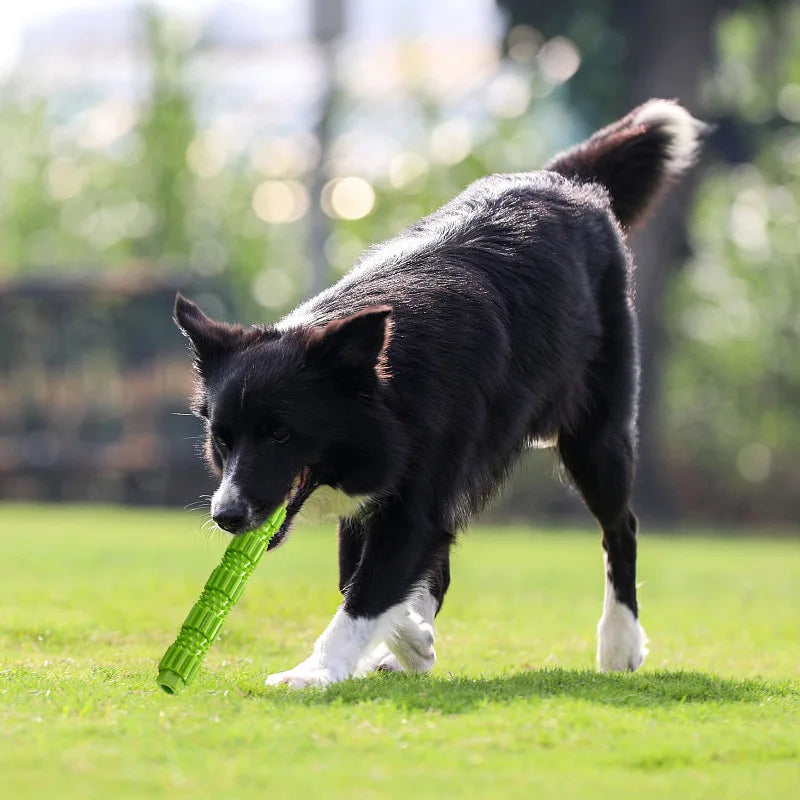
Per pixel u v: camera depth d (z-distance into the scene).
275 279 48.84
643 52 34.28
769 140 36.47
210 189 49.28
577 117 36.62
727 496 40.94
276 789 5.41
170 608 12.24
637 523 9.89
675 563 20.58
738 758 6.12
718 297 46.69
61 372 35.09
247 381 7.85
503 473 8.93
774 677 9.05
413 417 8.12
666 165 10.91
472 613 12.56
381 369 8.00
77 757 5.82
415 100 46.50
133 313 34.81
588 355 9.40
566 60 35.97
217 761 5.79
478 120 46.47
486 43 47.38
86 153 50.53
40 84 51.25
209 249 48.91
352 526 8.63
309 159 43.31
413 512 8.20
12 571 15.78
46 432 35.22
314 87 46.06
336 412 7.95
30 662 8.98
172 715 6.61
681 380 44.97
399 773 5.67
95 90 50.94
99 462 34.56
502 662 9.59
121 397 34.91
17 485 35.59
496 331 8.56
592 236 9.53
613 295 9.62
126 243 49.16
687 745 6.22
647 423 35.41
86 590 13.49
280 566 17.00
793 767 6.00
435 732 6.33
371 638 8.00
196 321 8.34
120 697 7.15
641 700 7.31
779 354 44.62
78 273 38.38
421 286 8.51
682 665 9.73
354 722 6.49
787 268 46.12
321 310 8.45
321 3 36.41
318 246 36.47
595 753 6.09
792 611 14.02
